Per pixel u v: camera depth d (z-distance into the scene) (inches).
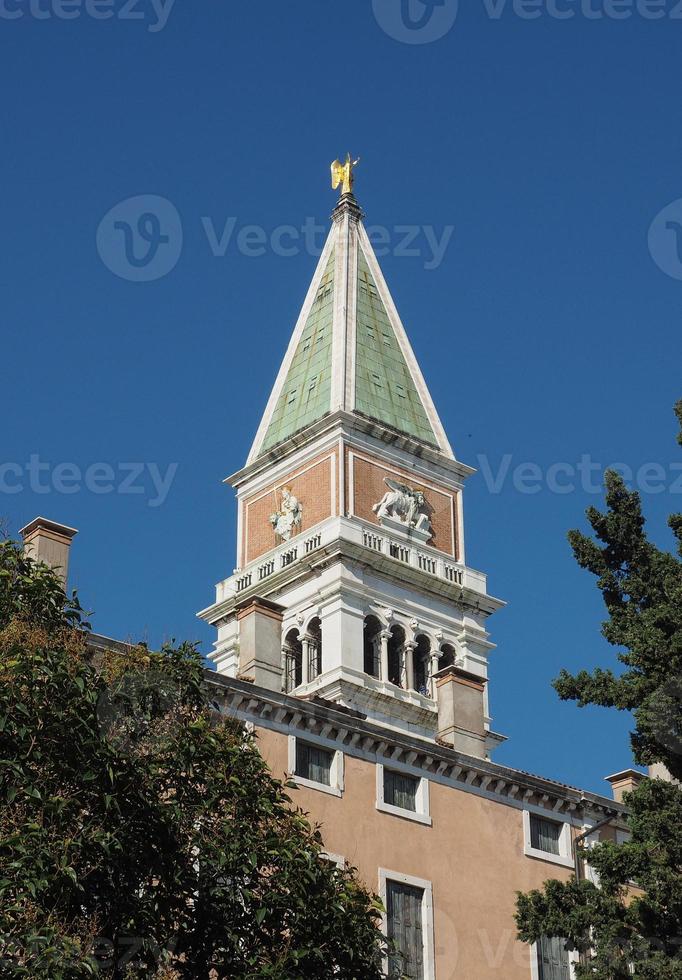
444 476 5398.6
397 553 5068.9
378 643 4879.4
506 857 2482.8
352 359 5492.1
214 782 1755.7
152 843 1678.2
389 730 2425.0
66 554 2361.0
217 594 5182.1
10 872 1545.3
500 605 5182.1
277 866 1784.0
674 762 2186.3
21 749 1622.8
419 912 2345.0
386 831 2364.7
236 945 1711.4
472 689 2667.3
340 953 1753.2
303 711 2336.4
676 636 2188.7
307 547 5027.1
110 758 1652.3
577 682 2251.5
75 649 1774.1
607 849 2146.9
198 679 1829.5
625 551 2317.9
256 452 5487.2
